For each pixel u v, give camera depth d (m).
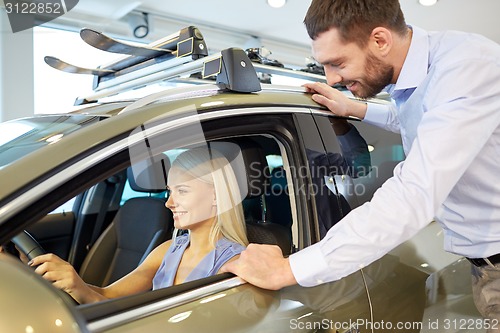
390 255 1.41
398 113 1.43
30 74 3.61
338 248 1.06
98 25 2.97
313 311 1.13
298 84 1.59
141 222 1.33
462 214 1.31
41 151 0.92
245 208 1.27
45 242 1.28
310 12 1.23
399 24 1.21
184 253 1.24
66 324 0.60
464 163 1.06
